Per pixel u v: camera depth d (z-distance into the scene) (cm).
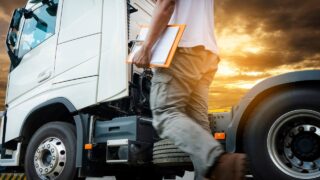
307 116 278
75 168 400
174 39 204
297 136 283
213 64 228
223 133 309
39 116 468
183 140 181
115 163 381
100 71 404
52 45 463
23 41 511
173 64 205
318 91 275
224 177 165
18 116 482
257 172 288
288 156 284
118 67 390
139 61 206
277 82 285
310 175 270
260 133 291
